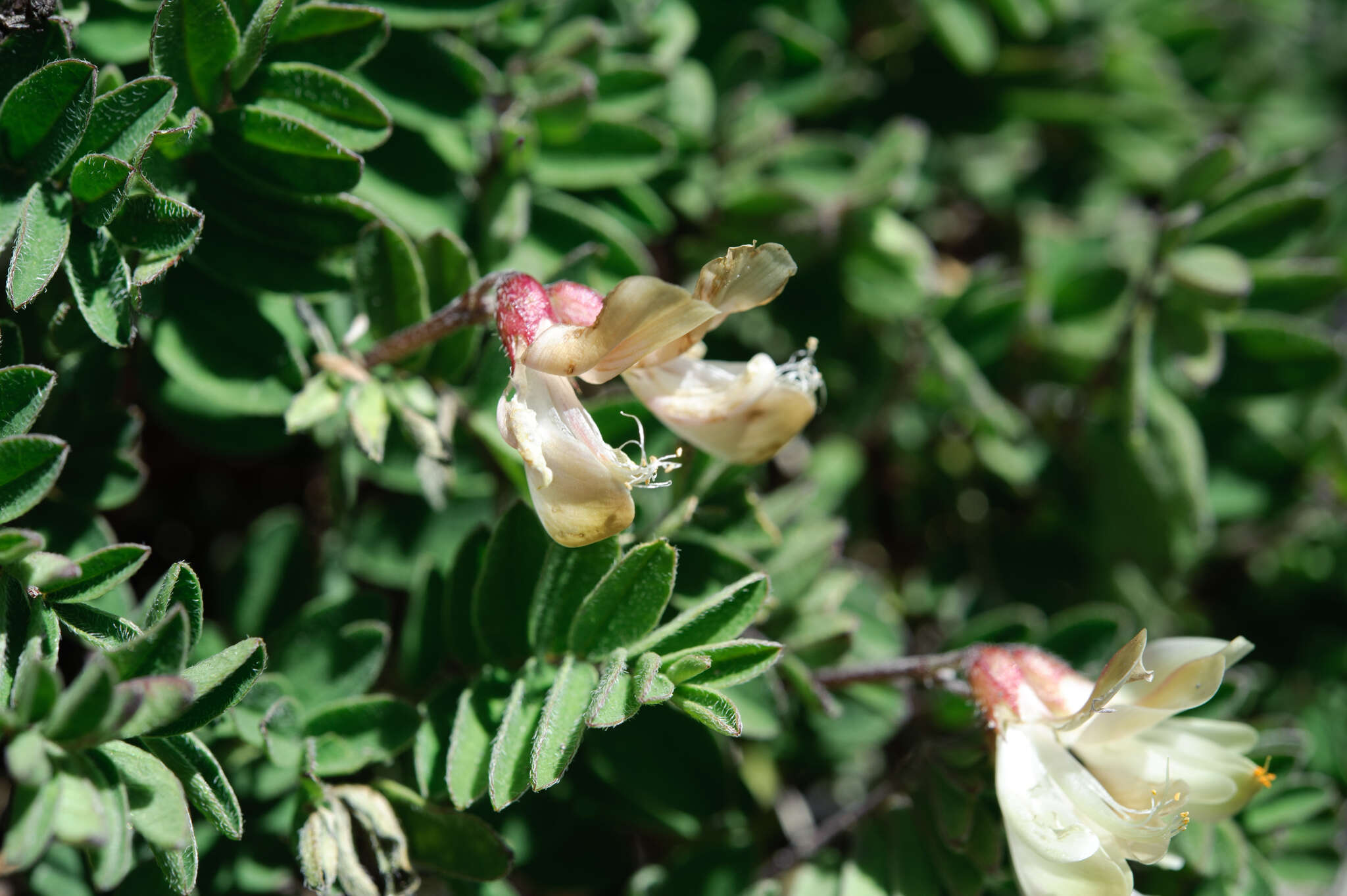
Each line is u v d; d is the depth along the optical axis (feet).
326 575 0.62
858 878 0.57
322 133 0.52
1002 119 0.76
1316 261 0.75
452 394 0.56
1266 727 0.64
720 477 0.56
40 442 0.47
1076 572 0.71
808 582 0.57
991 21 0.74
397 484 0.60
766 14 0.71
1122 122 0.80
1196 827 0.56
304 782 0.52
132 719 0.44
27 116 0.49
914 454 0.73
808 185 0.70
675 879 0.59
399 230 0.54
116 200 0.49
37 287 0.49
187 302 0.55
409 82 0.58
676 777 0.58
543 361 0.48
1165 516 0.69
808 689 0.57
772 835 0.66
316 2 0.53
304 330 0.57
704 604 0.51
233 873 0.56
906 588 0.71
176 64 0.51
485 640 0.53
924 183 0.76
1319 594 0.73
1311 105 0.93
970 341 0.70
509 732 0.50
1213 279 0.65
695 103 0.68
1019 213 0.80
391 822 0.52
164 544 0.67
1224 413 0.71
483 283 0.52
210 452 0.66
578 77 0.61
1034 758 0.52
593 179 0.62
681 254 0.70
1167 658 0.51
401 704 0.53
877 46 0.75
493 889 0.58
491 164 0.62
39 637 0.47
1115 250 0.71
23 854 0.43
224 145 0.53
